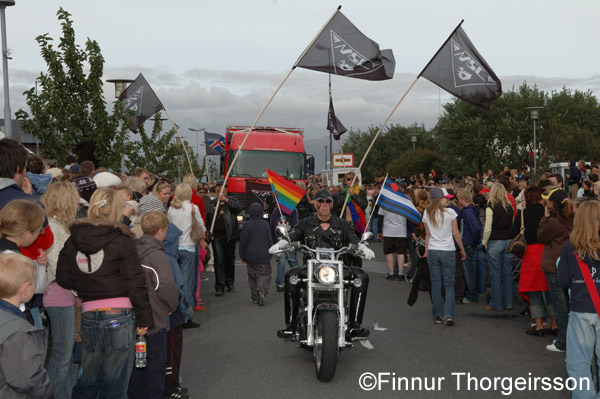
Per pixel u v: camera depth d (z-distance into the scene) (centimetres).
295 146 2147
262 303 1027
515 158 5400
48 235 498
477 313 954
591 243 513
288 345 770
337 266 632
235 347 761
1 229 445
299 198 794
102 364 456
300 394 582
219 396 577
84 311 448
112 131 1535
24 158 534
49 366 507
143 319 450
